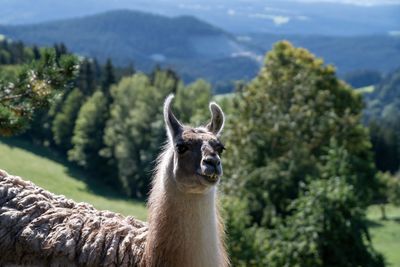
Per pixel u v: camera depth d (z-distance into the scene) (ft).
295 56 202.39
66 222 30.35
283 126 165.17
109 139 282.15
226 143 165.78
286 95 185.88
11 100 47.67
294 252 97.60
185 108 288.10
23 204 30.91
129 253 29.50
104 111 295.48
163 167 29.35
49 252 29.30
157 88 314.76
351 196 100.99
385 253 181.16
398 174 345.31
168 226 28.22
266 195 130.62
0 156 234.58
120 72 401.29
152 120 274.57
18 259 29.78
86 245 29.37
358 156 182.60
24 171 213.87
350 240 100.68
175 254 28.09
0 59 363.15
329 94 187.32
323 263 100.22
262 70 203.41
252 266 94.38
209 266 28.25
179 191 28.09
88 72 344.49
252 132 165.68
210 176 27.32
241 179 139.85
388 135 373.20
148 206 30.07
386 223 237.45
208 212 28.17
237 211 96.12
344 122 174.60
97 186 270.46
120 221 31.14
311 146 170.19
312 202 100.83
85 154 288.51
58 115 311.68
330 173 124.67
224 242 30.68
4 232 29.99
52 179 219.61
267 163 149.79
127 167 272.72
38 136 314.96
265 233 101.09
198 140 28.30
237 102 189.06
